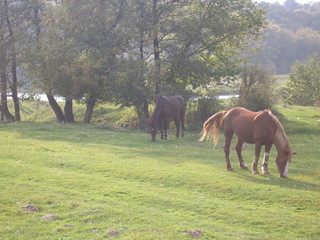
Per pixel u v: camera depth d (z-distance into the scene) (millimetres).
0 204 8930
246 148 18797
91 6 27828
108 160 14398
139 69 27781
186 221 8297
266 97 29109
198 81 31344
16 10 32781
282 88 41469
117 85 28062
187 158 15203
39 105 48219
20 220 8062
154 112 19984
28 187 10508
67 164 13695
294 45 88750
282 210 9195
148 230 7672
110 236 7355
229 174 12398
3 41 31422
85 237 7297
